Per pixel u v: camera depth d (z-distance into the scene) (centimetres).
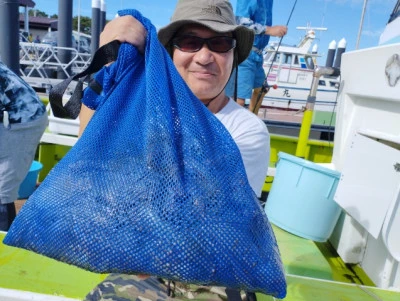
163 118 87
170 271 79
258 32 363
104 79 107
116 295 122
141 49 106
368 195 180
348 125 240
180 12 137
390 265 183
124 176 85
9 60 481
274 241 93
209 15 133
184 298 121
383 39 262
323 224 219
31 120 217
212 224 81
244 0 359
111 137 92
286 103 1100
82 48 1222
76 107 113
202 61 130
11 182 217
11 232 88
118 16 111
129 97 100
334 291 153
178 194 82
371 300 149
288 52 1101
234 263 81
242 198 86
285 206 227
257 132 130
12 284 140
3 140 209
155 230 80
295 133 472
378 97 196
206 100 139
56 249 83
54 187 87
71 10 870
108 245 80
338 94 255
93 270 82
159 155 85
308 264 201
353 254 221
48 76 863
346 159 207
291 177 224
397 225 156
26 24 1468
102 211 82
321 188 215
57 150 398
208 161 87
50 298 132
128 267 80
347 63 238
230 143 92
